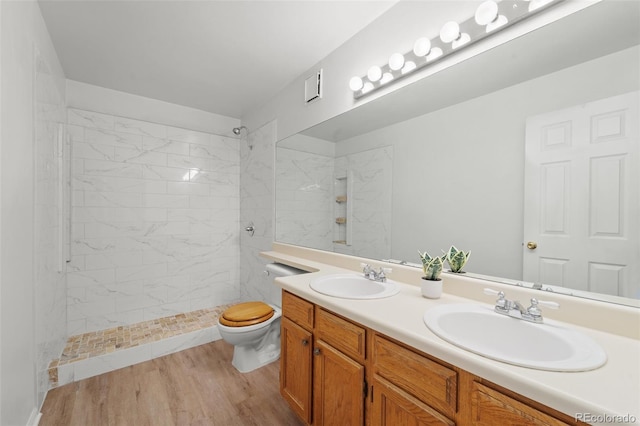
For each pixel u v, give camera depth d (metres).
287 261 2.09
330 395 1.20
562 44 0.97
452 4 1.27
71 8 1.55
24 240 1.28
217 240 3.17
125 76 2.32
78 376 1.92
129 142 2.63
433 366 0.81
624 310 0.83
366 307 1.06
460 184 1.25
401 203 1.51
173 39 1.84
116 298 2.55
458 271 1.25
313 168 2.14
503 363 0.66
